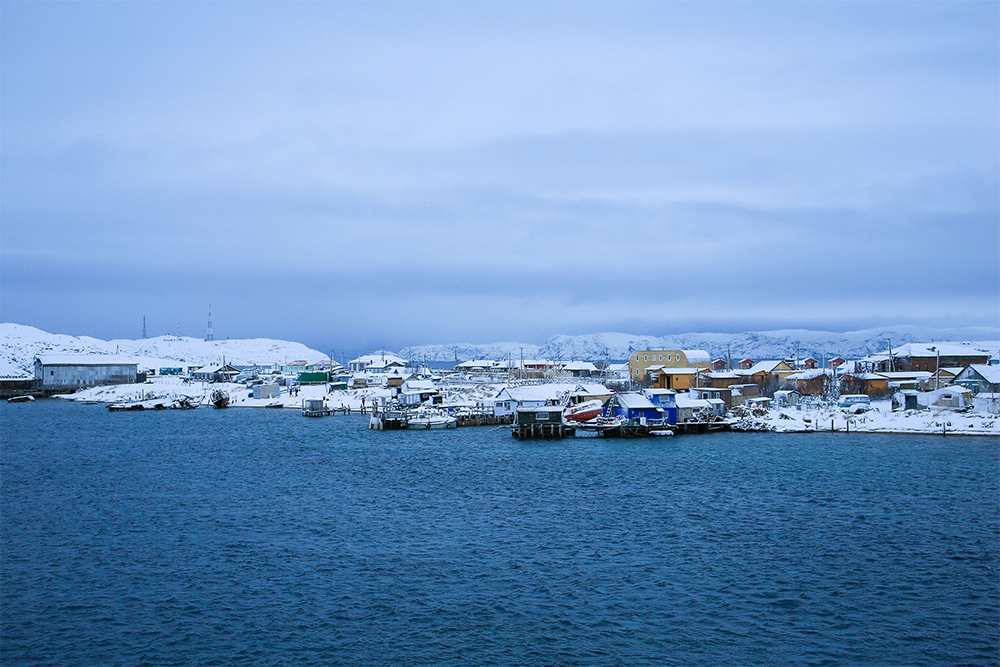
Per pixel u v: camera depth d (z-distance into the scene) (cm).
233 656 3731
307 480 8100
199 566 5031
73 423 14788
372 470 8750
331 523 6141
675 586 4594
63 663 3662
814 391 16475
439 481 7981
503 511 6519
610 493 7244
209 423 14800
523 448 10719
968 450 9731
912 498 6794
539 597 4444
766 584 4603
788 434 11900
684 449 10375
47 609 4303
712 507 6581
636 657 3700
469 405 15338
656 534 5712
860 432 11769
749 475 8106
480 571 4897
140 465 9225
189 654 3753
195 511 6600
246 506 6788
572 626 4047
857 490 7181
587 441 11456
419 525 6056
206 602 4397
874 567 4872
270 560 5147
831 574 4756
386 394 19075
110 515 6456
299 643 3869
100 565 5053
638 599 4400
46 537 5741
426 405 15500
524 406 13650
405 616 4188
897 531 5694
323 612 4250
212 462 9462
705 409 12962
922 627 3972
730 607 4269
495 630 4006
